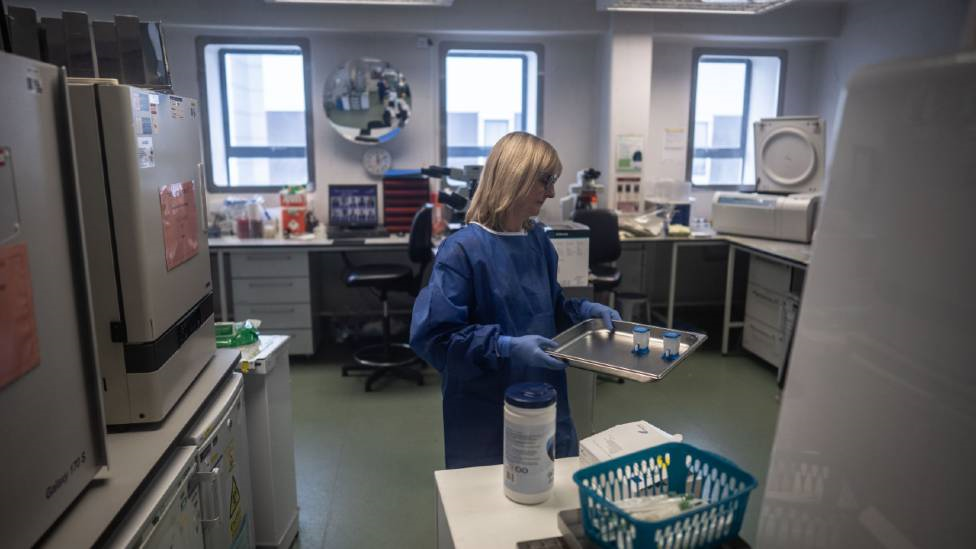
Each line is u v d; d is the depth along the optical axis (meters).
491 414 1.45
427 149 4.62
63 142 0.95
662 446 0.98
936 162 0.54
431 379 3.73
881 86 0.59
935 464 0.55
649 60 4.36
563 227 2.62
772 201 3.91
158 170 1.28
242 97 4.46
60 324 0.93
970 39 0.56
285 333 3.96
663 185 4.90
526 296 1.47
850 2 4.43
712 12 4.30
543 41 4.59
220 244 3.79
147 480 1.10
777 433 0.72
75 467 0.97
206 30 4.22
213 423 1.42
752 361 4.07
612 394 3.51
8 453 0.80
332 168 4.55
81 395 0.99
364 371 3.85
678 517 0.77
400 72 4.47
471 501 1.07
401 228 4.20
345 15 4.15
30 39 1.35
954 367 0.53
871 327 0.60
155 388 1.25
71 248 0.97
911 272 0.56
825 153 3.84
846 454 0.64
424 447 2.89
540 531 0.98
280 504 2.06
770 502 0.73
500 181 1.43
